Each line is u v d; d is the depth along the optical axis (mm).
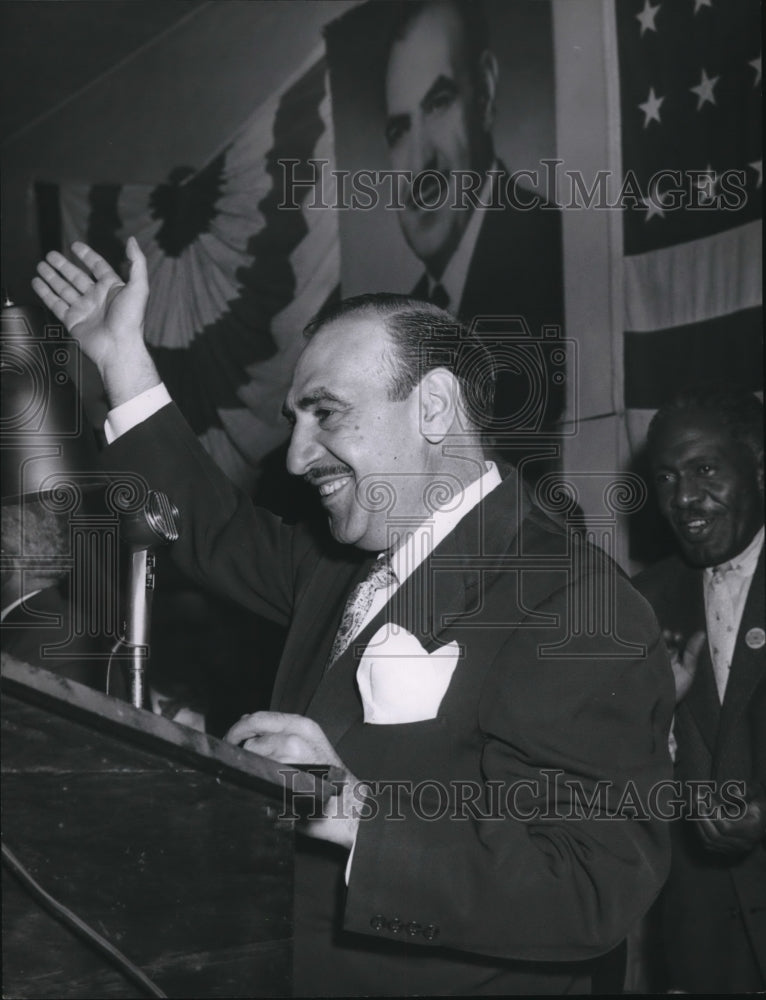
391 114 3412
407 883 1021
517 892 1011
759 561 2008
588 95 2877
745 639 1954
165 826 783
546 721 1097
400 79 3389
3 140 4270
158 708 3023
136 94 3982
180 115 3932
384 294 1293
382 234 3420
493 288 3035
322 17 3639
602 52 2854
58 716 776
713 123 2607
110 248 4008
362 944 1161
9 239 4098
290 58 3715
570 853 1041
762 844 1848
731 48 2586
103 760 778
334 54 3598
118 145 4016
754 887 1850
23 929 762
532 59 3031
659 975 1985
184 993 778
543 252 2936
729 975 1865
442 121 3260
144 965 774
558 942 1021
